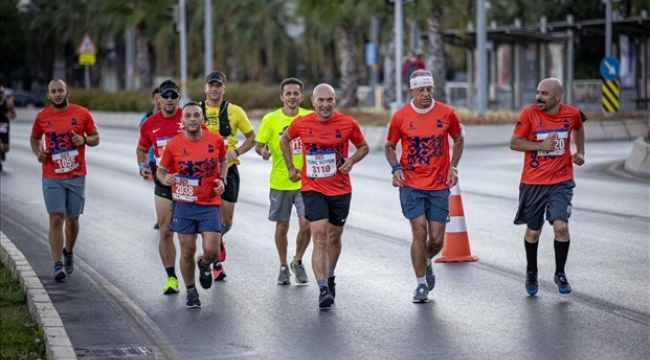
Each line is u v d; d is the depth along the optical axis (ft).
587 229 118.01
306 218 85.40
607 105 296.30
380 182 175.94
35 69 602.44
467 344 67.77
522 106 353.10
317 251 80.48
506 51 361.51
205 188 80.64
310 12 361.92
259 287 89.40
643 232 115.55
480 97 294.05
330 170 80.74
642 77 340.80
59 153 91.45
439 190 80.89
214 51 491.72
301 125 81.20
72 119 91.71
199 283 91.71
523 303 80.18
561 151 81.61
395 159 81.76
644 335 69.10
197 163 80.07
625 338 68.39
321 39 482.69
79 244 114.52
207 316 78.18
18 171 206.49
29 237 119.65
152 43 497.05
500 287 86.74
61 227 92.68
